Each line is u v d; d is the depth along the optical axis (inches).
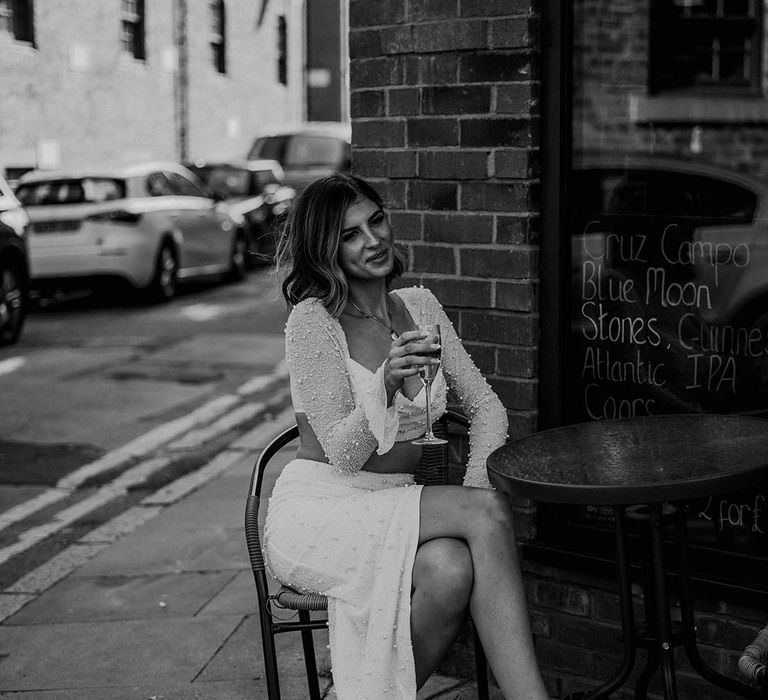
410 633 117.1
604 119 167.9
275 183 739.4
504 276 149.1
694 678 140.2
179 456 289.0
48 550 224.1
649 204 160.4
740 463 106.0
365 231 128.7
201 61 936.3
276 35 1093.1
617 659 146.3
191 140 922.7
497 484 110.9
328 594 121.8
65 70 762.2
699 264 151.9
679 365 151.3
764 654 109.9
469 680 157.2
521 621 115.0
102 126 804.6
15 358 421.7
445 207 152.9
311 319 129.0
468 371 137.9
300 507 126.1
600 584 146.5
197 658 169.6
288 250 131.0
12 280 448.5
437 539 118.8
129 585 201.0
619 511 115.2
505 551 116.9
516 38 144.4
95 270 530.6
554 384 149.0
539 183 147.3
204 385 371.6
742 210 178.1
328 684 158.6
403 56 154.0
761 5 229.9
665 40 212.4
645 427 123.9
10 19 720.3
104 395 358.3
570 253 149.0
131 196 551.2
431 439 119.8
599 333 152.6
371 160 158.2
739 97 225.5
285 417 326.0
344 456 123.9
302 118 1165.1
